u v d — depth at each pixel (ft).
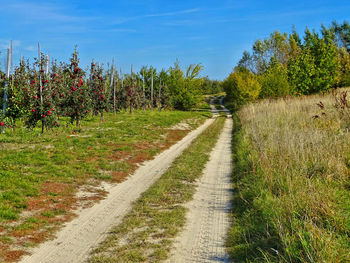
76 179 29.89
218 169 37.01
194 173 34.50
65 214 22.20
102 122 71.00
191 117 104.78
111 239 18.37
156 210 23.32
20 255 16.26
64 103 58.18
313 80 131.44
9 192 23.84
